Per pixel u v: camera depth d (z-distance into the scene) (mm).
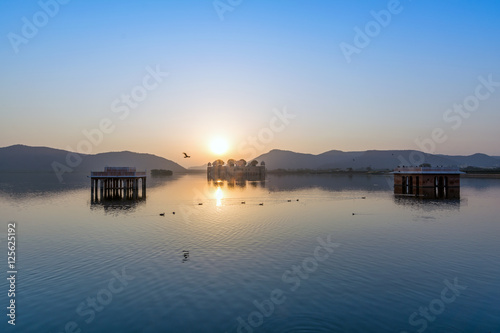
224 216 40594
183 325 13703
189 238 28297
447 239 27547
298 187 97312
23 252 24031
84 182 124562
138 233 30391
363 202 55219
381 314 14453
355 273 19391
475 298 15898
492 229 31594
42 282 18250
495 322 13719
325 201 57312
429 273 19266
